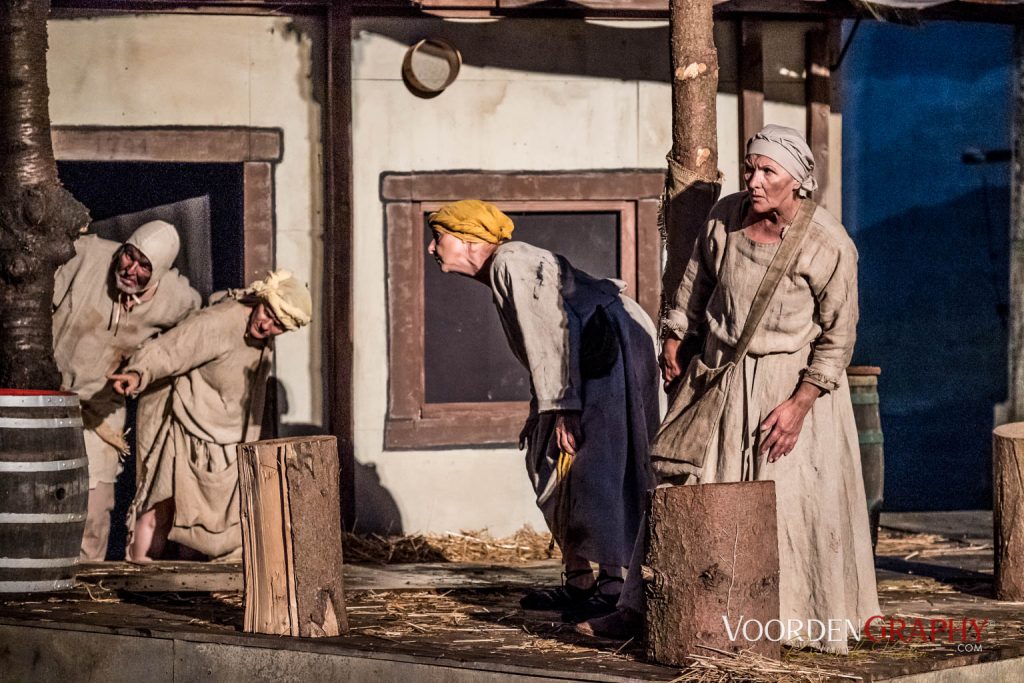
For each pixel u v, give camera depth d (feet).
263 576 64.75
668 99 104.63
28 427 75.51
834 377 59.36
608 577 67.51
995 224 119.55
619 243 105.09
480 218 68.39
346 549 95.86
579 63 103.71
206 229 103.71
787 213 59.41
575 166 103.81
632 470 67.77
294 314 91.81
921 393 122.93
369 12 101.40
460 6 101.04
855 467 62.03
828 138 104.94
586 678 56.08
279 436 100.99
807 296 59.52
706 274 62.69
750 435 60.18
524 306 66.13
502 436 103.19
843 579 60.54
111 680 66.44
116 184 103.65
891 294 122.93
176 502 92.12
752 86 103.55
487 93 102.89
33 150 79.51
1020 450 76.07
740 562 55.93
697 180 73.05
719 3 101.45
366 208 101.96
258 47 100.94
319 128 101.50
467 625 67.15
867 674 55.88
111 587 78.13
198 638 64.64
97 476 95.04
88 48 99.81
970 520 112.47
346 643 62.39
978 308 121.19
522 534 102.73
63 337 93.81
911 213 122.11
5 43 78.84
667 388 64.64
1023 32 117.39
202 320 92.02
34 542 75.61
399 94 101.86
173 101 100.42
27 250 78.95
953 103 120.16
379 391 102.22
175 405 92.63
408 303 102.37
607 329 67.51
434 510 102.37
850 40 103.55
